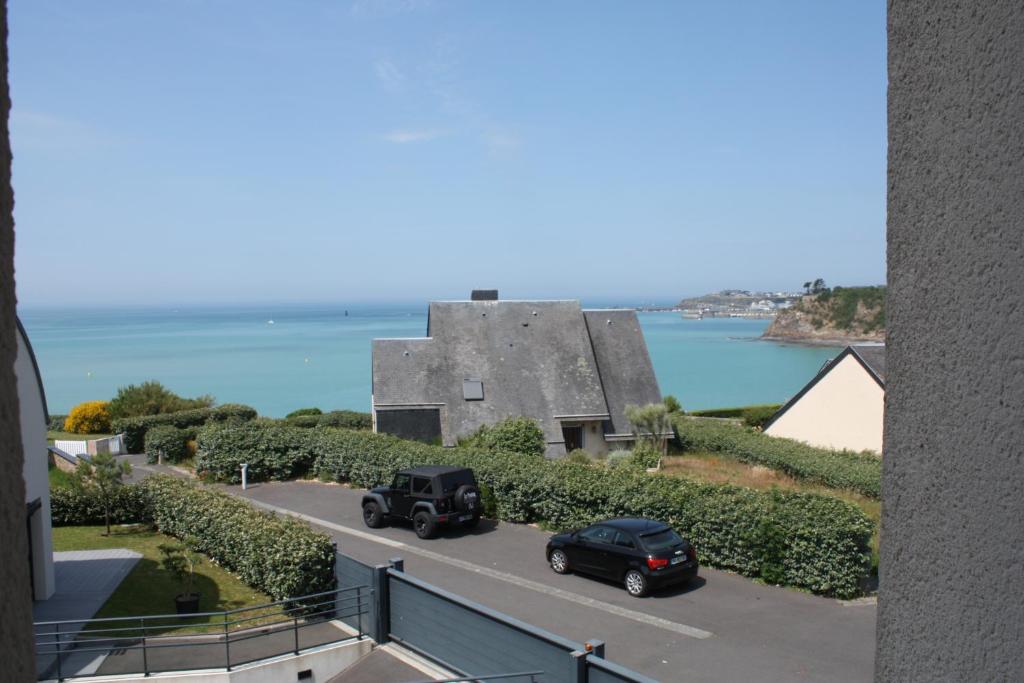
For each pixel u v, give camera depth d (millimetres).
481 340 39281
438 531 22797
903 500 2230
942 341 2107
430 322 39906
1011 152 1938
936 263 2127
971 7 2027
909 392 2211
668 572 16844
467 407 36188
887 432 2293
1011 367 1931
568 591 17391
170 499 22578
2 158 1671
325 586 15875
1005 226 1949
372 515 23578
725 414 51594
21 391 15984
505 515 24234
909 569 2211
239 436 31422
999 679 1956
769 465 31688
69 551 21125
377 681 12820
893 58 2270
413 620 13711
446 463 26016
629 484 21062
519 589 17562
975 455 2016
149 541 22344
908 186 2217
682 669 13094
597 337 41406
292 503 27141
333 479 31000
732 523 18547
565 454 35406
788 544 17438
